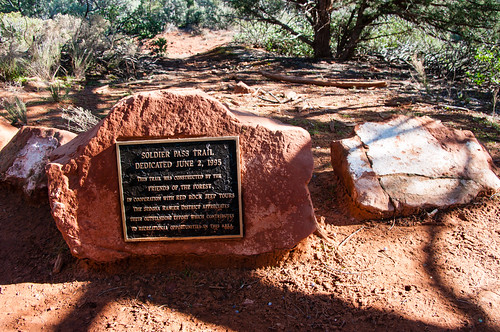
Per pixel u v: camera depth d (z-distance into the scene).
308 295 3.53
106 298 3.56
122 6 16.95
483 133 6.82
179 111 3.71
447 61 12.04
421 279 3.67
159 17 21.94
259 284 3.67
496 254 3.93
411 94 9.38
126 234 3.74
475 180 4.64
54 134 5.12
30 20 14.59
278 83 10.48
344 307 3.38
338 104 8.48
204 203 3.71
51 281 3.81
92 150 3.70
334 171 5.33
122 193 3.71
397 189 4.52
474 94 9.74
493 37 11.90
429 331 3.08
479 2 12.13
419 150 4.82
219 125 3.70
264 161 3.69
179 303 3.49
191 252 3.79
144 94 3.75
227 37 21.06
